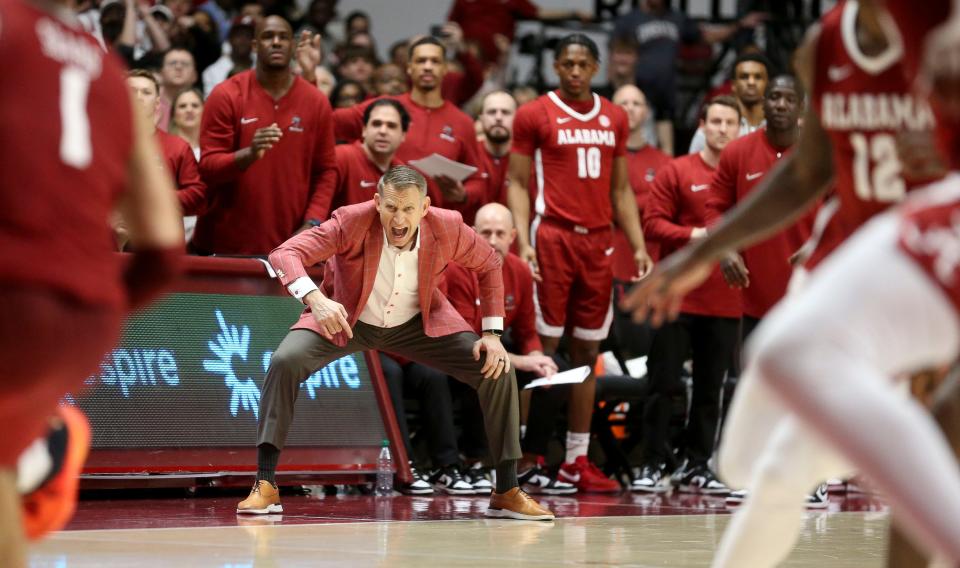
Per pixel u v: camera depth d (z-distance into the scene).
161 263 7.05
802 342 5.44
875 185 8.56
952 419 7.49
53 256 6.09
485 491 23.12
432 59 25.95
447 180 23.80
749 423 7.88
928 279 5.50
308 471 21.61
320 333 19.09
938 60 5.57
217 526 16.73
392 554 14.10
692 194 25.34
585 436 24.55
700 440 24.70
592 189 24.72
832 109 8.62
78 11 29.86
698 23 38.88
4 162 5.95
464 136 26.19
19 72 6.05
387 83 30.80
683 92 38.66
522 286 23.72
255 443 21.31
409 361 23.70
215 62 33.53
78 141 6.23
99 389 20.05
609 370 26.64
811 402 5.37
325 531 16.34
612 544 15.45
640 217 29.19
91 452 19.78
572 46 24.70
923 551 7.63
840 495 24.61
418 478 23.16
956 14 5.64
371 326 19.52
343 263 19.22
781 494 7.73
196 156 26.88
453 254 19.11
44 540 14.79
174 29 33.19
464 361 19.22
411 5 44.81
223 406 21.11
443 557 13.94
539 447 24.31
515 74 39.75
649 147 29.92
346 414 22.31
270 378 18.84
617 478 26.31
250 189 22.92
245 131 22.94
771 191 9.02
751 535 7.93
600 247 24.77
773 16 38.47
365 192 24.48
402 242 18.81
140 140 6.83
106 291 6.39
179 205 22.47
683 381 25.55
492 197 27.28
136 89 22.33
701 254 8.81
